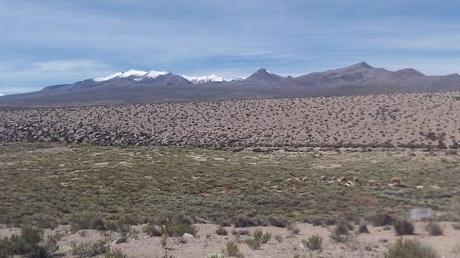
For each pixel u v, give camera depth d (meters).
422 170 51.75
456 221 26.31
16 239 17.42
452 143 82.00
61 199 37.00
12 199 35.56
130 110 121.62
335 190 41.19
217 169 54.56
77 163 59.94
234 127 104.12
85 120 113.88
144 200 37.44
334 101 117.06
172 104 126.62
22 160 63.81
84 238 20.56
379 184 44.09
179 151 75.38
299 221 28.09
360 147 82.50
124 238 19.58
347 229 22.62
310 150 79.06
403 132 91.06
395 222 23.78
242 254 16.19
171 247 18.16
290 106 116.19
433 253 15.16
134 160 63.16
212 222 27.80
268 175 49.94
